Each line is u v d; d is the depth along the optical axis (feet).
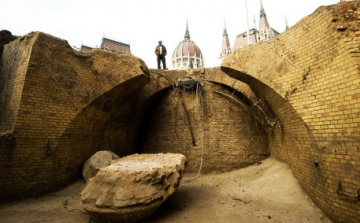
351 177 10.91
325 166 12.58
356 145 10.69
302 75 14.08
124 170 13.50
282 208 15.05
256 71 17.07
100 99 21.63
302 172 16.48
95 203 12.04
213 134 29.89
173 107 32.60
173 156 19.70
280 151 22.53
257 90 19.95
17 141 16.20
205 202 17.12
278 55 16.02
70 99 19.42
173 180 14.53
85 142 22.08
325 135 12.46
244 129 28.68
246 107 27.94
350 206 11.05
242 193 18.85
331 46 12.15
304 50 14.11
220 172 28.27
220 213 14.74
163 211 15.12
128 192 12.03
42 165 17.62
